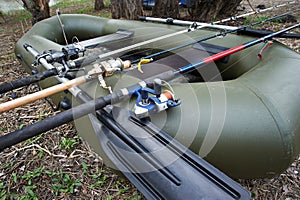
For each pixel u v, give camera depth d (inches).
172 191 32.1
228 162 43.3
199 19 162.9
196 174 32.9
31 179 64.3
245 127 41.9
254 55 63.6
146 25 93.8
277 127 41.6
